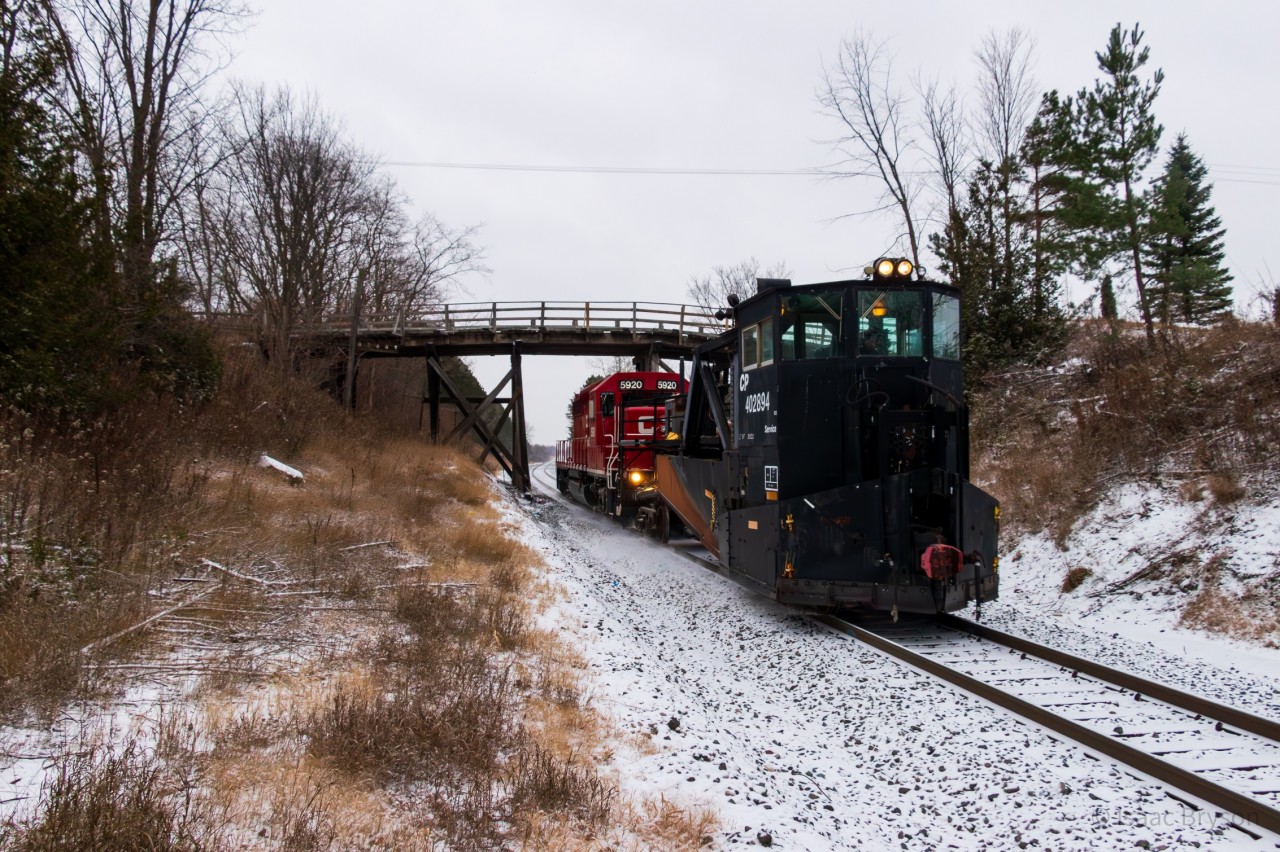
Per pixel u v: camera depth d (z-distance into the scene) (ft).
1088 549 38.60
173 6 60.03
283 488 41.01
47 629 17.97
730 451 38.86
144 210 52.19
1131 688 22.76
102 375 35.88
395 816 13.33
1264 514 32.94
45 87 35.76
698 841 13.88
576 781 15.07
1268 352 42.86
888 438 30.35
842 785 17.92
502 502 67.00
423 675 19.79
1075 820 15.07
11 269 31.71
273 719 16.14
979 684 22.31
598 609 32.91
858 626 31.48
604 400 73.10
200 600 22.76
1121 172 68.90
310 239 97.71
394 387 134.10
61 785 11.75
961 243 75.15
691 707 21.97
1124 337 59.06
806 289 32.30
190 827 11.38
